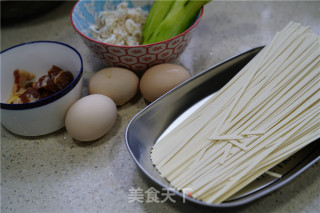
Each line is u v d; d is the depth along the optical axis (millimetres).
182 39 581
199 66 697
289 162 480
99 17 679
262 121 478
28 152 547
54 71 621
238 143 456
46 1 831
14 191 494
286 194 457
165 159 476
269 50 566
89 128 503
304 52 536
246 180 427
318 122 467
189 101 577
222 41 764
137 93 641
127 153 536
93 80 576
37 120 517
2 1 755
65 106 531
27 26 848
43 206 472
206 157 454
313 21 792
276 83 515
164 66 581
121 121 587
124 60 589
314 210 442
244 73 554
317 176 474
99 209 463
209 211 445
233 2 895
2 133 583
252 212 441
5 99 604
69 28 834
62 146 553
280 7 856
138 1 708
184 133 503
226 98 523
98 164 522
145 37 648
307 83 504
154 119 532
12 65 603
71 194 484
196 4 599
